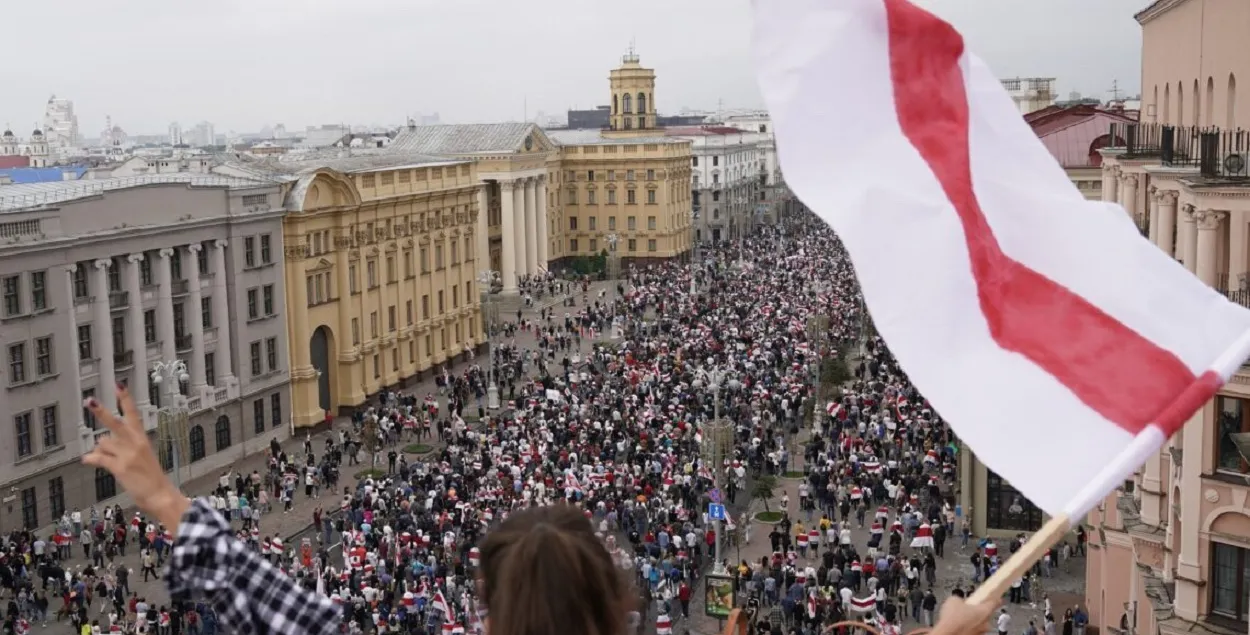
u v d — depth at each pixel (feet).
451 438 259.80
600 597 15.58
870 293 28.94
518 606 15.47
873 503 214.48
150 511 17.60
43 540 210.18
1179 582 105.70
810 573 168.14
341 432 271.90
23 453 212.23
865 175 29.43
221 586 16.29
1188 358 30.30
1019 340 29.78
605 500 202.90
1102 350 30.32
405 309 337.93
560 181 593.83
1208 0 121.08
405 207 335.67
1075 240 31.45
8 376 207.62
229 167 298.97
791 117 29.63
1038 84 484.74
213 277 261.24
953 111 31.04
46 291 216.33
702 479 216.54
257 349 274.98
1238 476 101.30
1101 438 28.76
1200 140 113.80
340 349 305.94
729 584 151.64
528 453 223.51
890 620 160.76
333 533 211.41
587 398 278.67
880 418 253.24
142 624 160.25
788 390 277.23
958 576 182.70
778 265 532.32
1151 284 31.30
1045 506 28.02
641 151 586.86
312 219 290.56
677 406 259.19
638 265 596.29
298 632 16.21
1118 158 143.74
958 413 28.66
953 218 29.73
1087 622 153.99
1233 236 101.04
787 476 237.04
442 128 515.09
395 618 160.45
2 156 621.72
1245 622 102.12
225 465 261.24
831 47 29.78
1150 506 116.98
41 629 169.78
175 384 205.46
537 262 515.09
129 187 235.61
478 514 194.08
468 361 373.40
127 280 236.02
